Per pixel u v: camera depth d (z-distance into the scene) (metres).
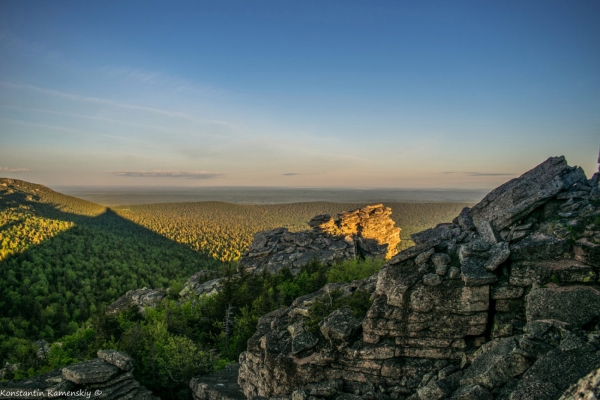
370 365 17.20
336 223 78.88
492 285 16.42
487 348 15.04
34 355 40.94
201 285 62.81
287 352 19.39
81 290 144.62
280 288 51.03
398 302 17.47
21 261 168.25
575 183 19.86
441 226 25.22
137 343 32.34
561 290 14.52
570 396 9.41
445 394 14.07
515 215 19.53
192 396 27.36
